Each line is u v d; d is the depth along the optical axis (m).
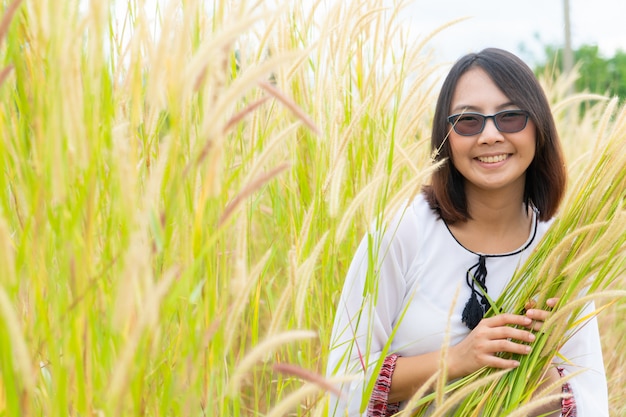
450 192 1.90
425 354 1.81
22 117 1.16
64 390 0.98
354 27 2.24
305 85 2.33
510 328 1.70
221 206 1.31
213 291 1.25
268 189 2.34
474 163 1.82
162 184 1.12
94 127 1.02
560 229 1.81
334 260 1.79
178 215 1.10
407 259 1.91
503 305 1.83
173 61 0.98
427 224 1.94
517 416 1.37
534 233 1.96
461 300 1.87
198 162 1.00
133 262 0.89
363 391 1.63
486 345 1.69
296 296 1.40
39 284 1.03
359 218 2.32
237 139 1.66
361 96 2.46
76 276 0.99
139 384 0.95
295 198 2.16
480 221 1.92
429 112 3.00
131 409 0.97
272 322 1.32
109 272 1.10
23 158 1.11
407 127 2.21
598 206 1.77
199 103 1.34
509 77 1.81
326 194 1.78
